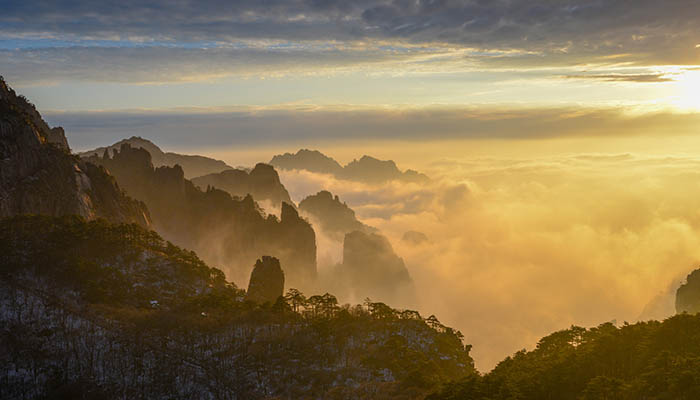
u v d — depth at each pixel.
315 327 194.25
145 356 176.50
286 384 165.50
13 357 168.75
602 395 134.50
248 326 199.50
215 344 186.25
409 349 182.50
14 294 196.75
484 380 156.38
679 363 138.12
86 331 184.62
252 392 162.38
